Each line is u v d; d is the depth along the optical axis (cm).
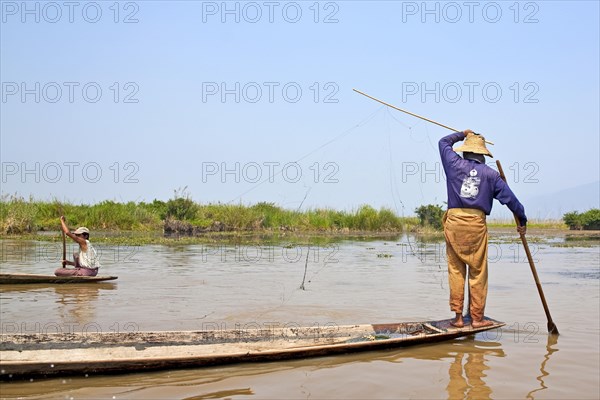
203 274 1308
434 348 654
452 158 718
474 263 702
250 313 851
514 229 4091
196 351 622
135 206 3484
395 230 3625
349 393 502
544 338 705
